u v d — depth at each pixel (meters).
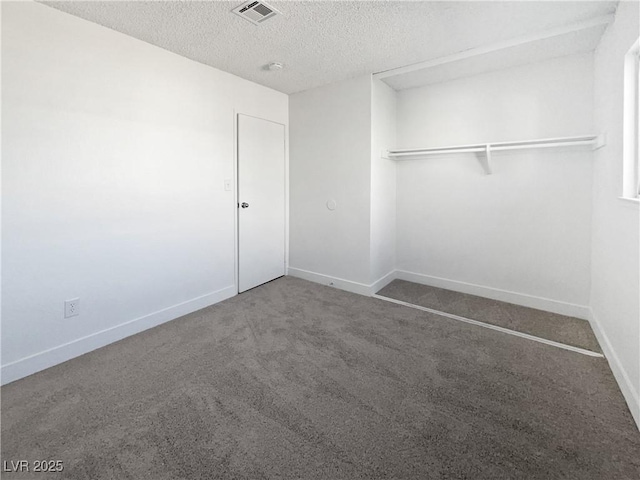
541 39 2.34
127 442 1.40
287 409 1.61
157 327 2.57
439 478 1.22
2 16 1.75
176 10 1.98
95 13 2.00
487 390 1.75
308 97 3.60
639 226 1.57
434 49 2.58
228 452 1.35
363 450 1.36
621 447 1.35
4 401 1.67
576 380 1.84
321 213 3.62
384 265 3.60
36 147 1.91
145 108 2.44
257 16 2.06
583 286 2.72
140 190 2.45
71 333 2.12
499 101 2.99
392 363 2.03
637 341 1.56
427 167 3.50
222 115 3.04
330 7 1.97
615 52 2.00
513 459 1.30
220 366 2.01
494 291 3.18
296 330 2.51
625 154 1.83
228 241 3.21
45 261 1.98
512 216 3.03
